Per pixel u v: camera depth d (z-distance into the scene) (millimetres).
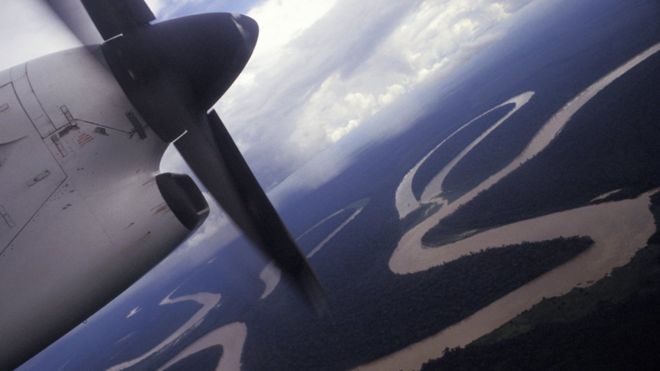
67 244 4520
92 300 4672
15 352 4348
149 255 4957
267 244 6531
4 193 4328
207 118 6457
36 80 4727
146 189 5062
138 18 5680
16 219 4344
